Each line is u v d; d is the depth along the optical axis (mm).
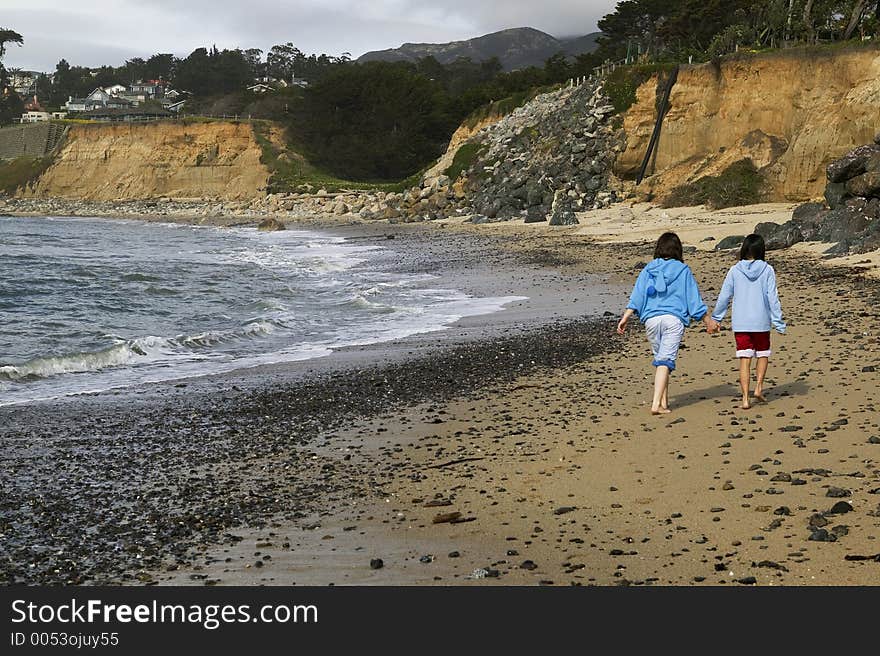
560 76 107438
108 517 8227
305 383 14367
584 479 8406
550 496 8031
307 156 111250
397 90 115875
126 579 6789
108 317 22891
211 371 15766
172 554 7266
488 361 15391
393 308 23234
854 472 7648
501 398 12453
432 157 112688
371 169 111500
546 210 54125
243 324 21484
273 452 10344
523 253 37438
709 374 12609
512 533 7199
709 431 9516
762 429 9344
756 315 10328
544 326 19297
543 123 67250
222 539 7562
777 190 46375
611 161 58438
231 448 10602
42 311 23609
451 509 7934
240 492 8852
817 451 8352
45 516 8273
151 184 111125
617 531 7000
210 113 135750
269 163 108125
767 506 7078
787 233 28406
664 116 56750
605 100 60688
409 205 69938
